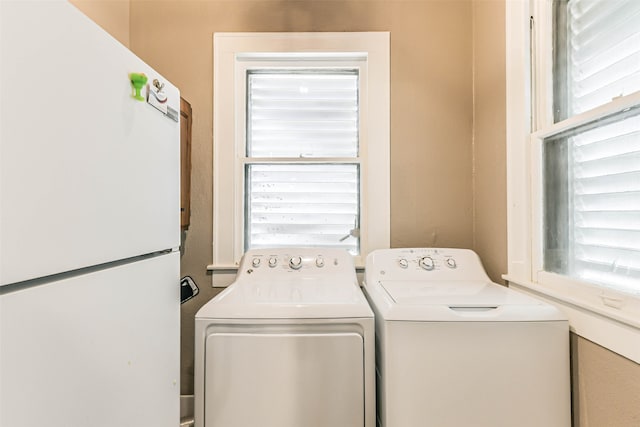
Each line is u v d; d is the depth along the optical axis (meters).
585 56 0.99
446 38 1.63
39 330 0.43
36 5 0.42
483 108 1.51
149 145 0.70
